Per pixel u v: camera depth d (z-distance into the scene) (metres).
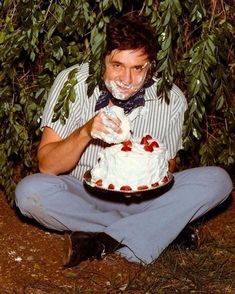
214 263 2.71
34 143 3.18
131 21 2.45
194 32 3.00
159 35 2.53
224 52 2.67
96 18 2.59
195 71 2.63
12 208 3.17
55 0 2.76
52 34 2.84
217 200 2.65
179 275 2.62
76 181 2.71
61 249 2.79
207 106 3.09
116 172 2.44
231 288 2.57
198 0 2.57
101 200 2.71
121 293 2.49
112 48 2.44
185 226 2.73
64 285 2.53
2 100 2.98
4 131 3.12
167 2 2.51
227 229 3.09
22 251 2.75
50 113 2.64
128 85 2.47
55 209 2.59
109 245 2.63
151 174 2.46
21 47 2.80
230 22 2.92
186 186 2.61
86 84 2.62
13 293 2.46
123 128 2.43
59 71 2.89
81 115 2.65
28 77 3.09
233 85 2.99
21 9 2.80
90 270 2.62
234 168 3.55
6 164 3.14
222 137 3.01
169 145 2.72
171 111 2.68
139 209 2.71
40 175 2.61
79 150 2.53
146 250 2.63
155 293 2.50
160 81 2.57
